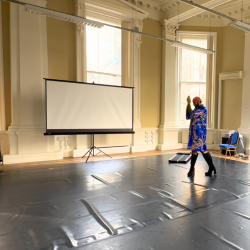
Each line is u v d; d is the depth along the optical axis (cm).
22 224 195
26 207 232
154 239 173
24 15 468
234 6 612
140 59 634
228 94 655
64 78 526
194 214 217
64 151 533
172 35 667
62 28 518
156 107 674
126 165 439
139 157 531
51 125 467
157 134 678
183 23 674
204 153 356
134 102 626
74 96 490
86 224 195
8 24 468
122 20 609
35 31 481
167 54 664
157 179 338
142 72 641
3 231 183
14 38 466
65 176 354
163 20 652
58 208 229
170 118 680
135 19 606
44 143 497
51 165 437
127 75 625
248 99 607
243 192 281
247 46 607
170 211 223
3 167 420
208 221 203
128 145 629
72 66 536
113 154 588
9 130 466
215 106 682
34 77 484
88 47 570
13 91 470
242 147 584
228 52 654
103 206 234
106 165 438
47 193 274
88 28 566
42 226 192
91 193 274
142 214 215
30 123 482
